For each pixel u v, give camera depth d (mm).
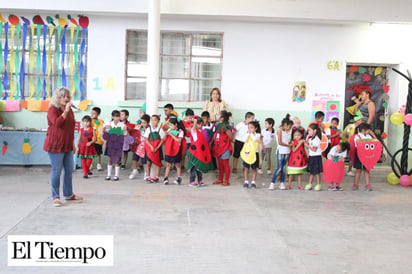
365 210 5637
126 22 8469
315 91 8711
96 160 8570
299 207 5684
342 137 8195
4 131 7840
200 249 3949
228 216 5105
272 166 8656
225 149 6945
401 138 8742
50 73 8531
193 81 8734
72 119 5371
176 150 6938
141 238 4207
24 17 8383
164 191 6449
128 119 8531
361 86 8922
